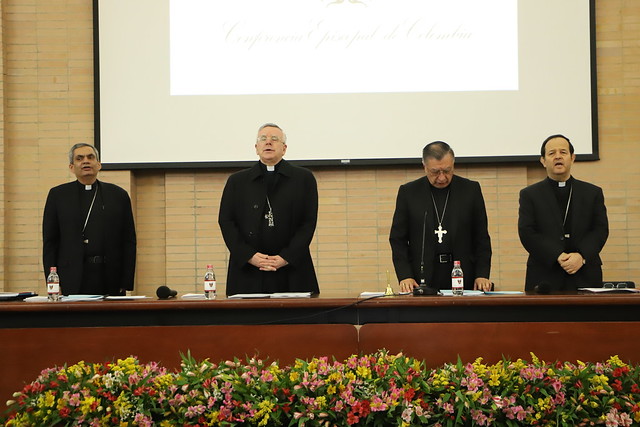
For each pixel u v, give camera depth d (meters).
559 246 4.60
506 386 2.87
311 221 4.68
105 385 2.84
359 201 6.73
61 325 3.55
